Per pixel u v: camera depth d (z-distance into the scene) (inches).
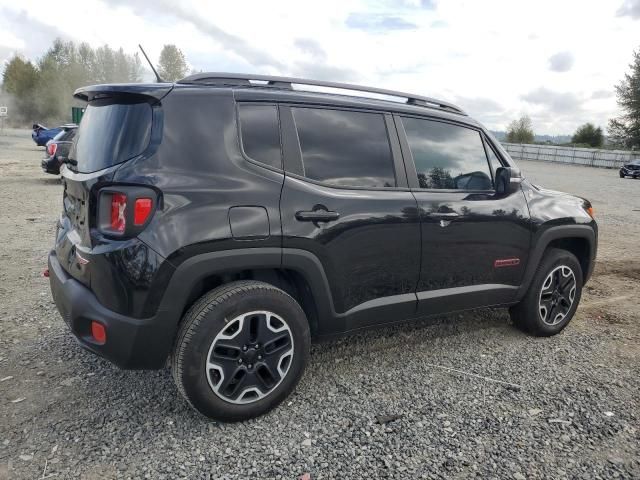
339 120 121.8
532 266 152.6
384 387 126.0
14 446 97.3
